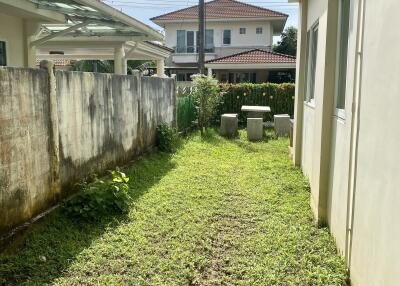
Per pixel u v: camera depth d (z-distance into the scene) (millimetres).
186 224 4812
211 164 8203
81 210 4680
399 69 2383
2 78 3748
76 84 5352
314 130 5500
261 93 14633
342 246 3846
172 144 9422
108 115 6473
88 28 9883
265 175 7273
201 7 19188
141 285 3398
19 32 7734
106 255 3938
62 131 4977
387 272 2480
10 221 3895
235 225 4832
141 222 4793
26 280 3396
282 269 3678
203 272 3680
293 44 35844
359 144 3279
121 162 7098
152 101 8914
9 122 3857
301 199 5855
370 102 2988
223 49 30062
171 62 30594
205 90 12734
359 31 3375
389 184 2498
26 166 4164
